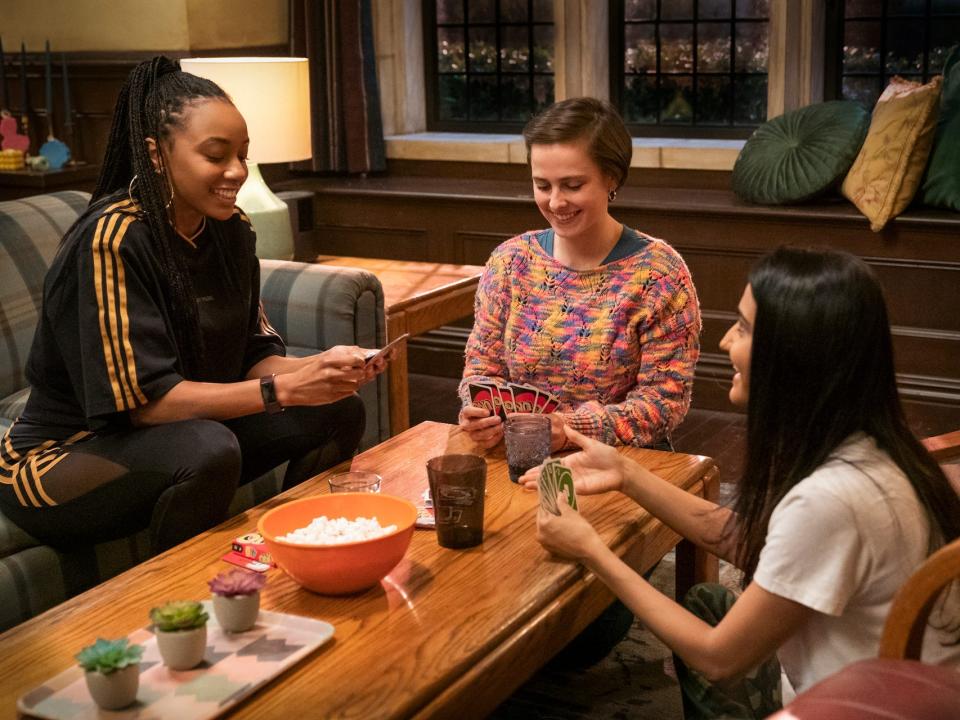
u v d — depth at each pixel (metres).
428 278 3.66
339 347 2.15
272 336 2.48
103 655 1.36
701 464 2.12
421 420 4.32
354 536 1.67
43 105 4.98
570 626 1.69
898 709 1.01
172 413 2.11
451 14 5.17
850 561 1.38
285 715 1.36
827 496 1.38
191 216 2.20
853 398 1.42
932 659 1.43
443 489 1.78
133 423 2.14
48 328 2.16
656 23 4.79
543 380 2.33
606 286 2.27
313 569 1.61
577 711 2.23
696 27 4.72
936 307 3.94
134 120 2.12
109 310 2.06
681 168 4.57
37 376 2.21
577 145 2.15
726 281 4.25
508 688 1.56
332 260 3.97
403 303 3.33
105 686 1.35
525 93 5.11
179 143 2.09
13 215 2.97
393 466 2.17
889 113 3.93
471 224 4.65
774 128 4.23
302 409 2.37
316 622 1.54
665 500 1.85
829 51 4.52
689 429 4.13
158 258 2.14
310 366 2.12
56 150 4.63
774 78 4.50
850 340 1.40
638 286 2.24
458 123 5.28
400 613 1.60
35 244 2.96
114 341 2.06
